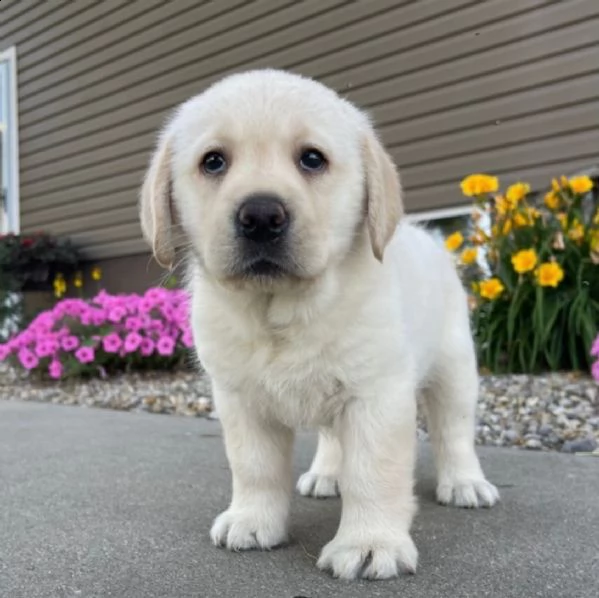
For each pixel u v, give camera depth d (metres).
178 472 0.51
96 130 1.54
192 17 1.35
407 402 0.33
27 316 1.53
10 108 1.74
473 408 0.45
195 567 0.32
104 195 1.54
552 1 0.96
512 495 0.44
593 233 0.83
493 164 1.03
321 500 0.45
